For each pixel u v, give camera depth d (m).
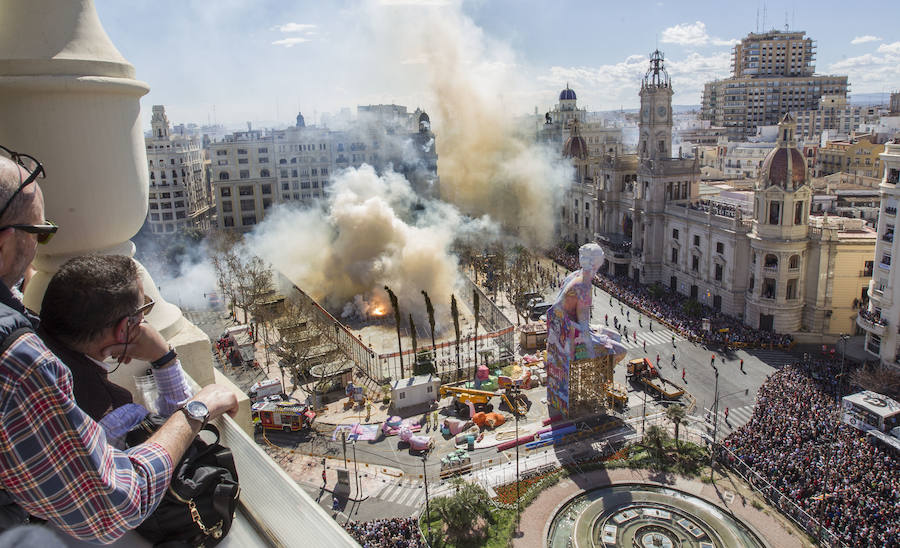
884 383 70.88
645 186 126.25
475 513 54.12
